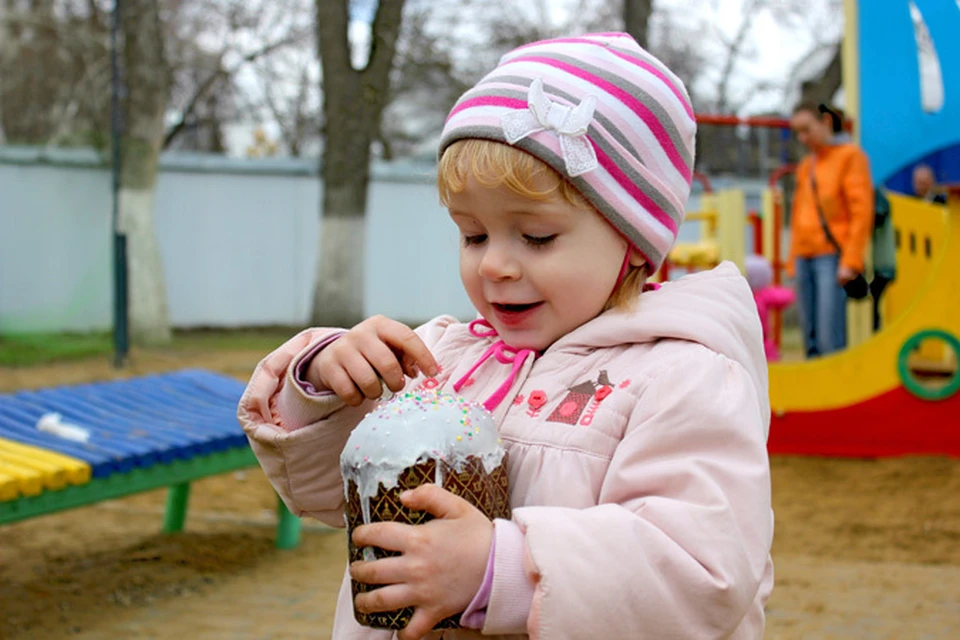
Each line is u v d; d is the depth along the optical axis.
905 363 5.75
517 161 1.31
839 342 6.29
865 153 6.76
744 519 1.21
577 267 1.36
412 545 1.15
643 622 1.13
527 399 1.40
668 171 1.44
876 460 5.79
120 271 10.38
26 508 3.18
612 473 1.27
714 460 1.24
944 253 5.67
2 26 19.16
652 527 1.16
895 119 6.81
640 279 1.47
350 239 13.04
